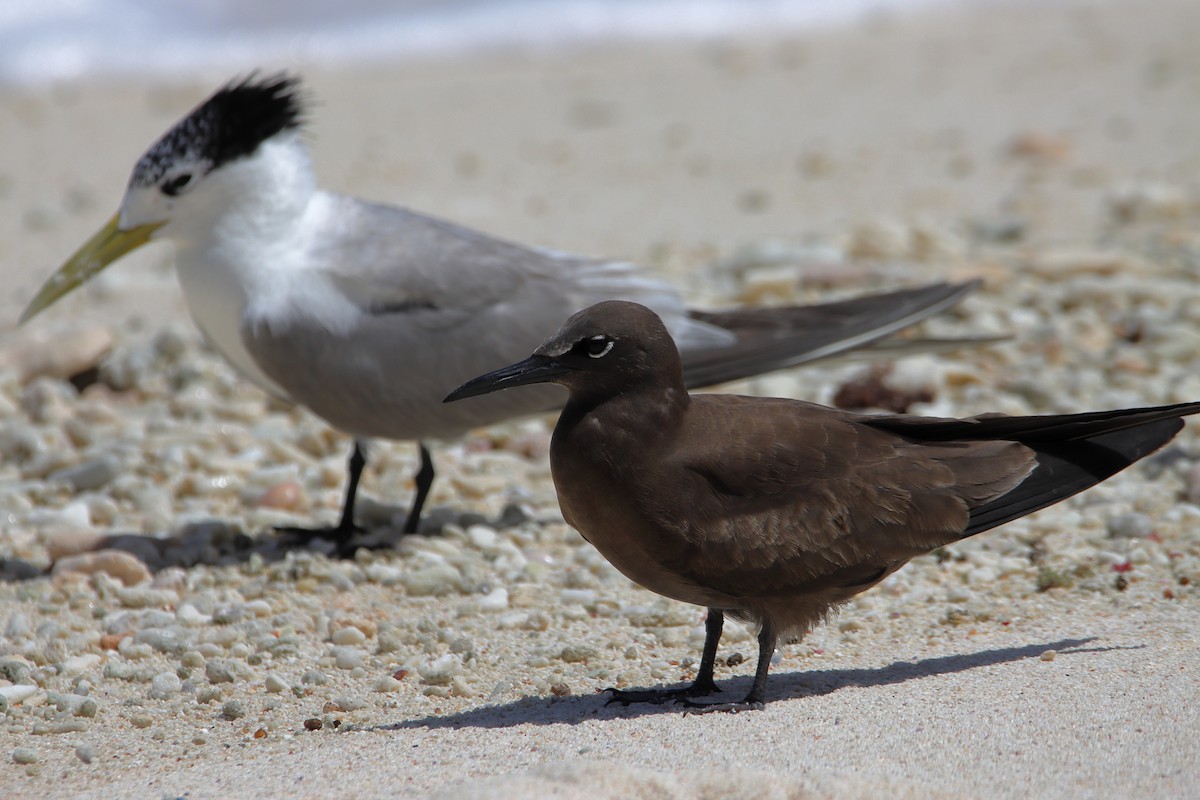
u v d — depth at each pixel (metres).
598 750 7.63
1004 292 17.52
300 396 11.78
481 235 12.50
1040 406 14.53
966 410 14.36
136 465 13.41
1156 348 15.57
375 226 12.09
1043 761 7.28
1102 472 8.88
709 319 12.68
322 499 13.02
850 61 31.53
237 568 11.41
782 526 8.45
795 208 22.17
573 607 10.59
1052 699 8.06
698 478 8.41
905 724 7.85
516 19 34.03
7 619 10.57
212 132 11.46
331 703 9.16
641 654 9.84
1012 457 8.91
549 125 27.23
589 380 8.51
